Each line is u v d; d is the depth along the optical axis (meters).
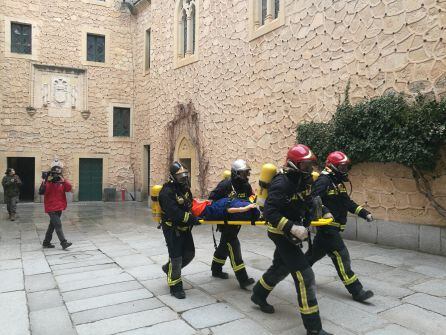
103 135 19.31
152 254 6.80
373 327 3.37
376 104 6.61
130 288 4.73
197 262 6.01
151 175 16.47
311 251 4.21
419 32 6.31
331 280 4.77
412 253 6.14
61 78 18.33
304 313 3.14
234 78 11.20
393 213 6.75
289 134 9.11
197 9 13.12
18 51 17.52
